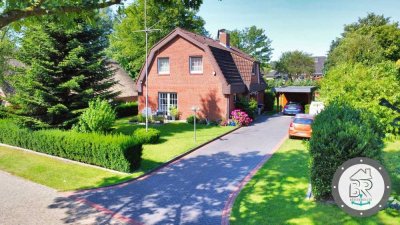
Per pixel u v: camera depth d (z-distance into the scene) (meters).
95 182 11.64
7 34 25.42
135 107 33.22
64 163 14.02
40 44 17.53
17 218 8.74
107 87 20.02
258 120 28.56
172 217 8.73
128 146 12.52
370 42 30.81
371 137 8.16
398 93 11.80
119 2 6.93
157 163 13.88
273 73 77.81
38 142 15.78
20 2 5.91
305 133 18.77
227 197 10.06
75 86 17.47
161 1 8.71
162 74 27.42
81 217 8.80
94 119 16.02
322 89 19.56
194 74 26.08
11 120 18.55
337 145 8.28
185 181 11.70
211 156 15.36
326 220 7.72
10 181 11.84
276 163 13.70
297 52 62.59
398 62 27.11
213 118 25.67
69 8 6.23
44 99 17.56
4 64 24.84
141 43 41.28
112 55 51.03
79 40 18.58
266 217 8.25
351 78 14.46
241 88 27.38
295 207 8.68
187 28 44.41
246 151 16.27
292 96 39.50
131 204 9.66
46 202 9.87
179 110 27.12
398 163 8.18
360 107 10.97
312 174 8.80
